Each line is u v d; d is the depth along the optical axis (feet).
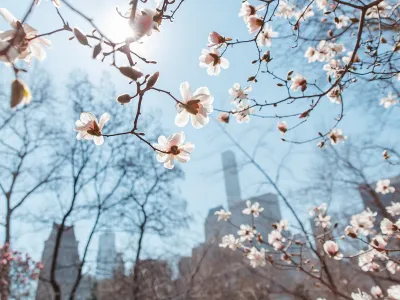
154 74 3.75
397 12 9.48
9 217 29.63
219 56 6.79
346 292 14.07
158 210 35.04
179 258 35.86
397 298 8.10
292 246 13.08
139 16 3.67
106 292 41.70
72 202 30.60
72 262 32.83
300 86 8.73
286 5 9.66
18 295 26.12
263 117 8.46
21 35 3.39
